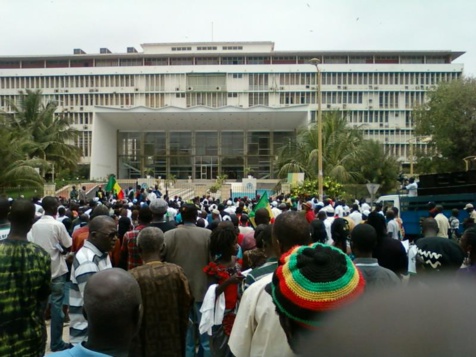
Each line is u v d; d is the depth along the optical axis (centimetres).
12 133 4653
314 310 161
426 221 651
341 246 612
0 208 500
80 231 721
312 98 7769
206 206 1734
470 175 1497
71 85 8019
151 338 398
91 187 5131
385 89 7744
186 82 7894
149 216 654
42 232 651
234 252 509
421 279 122
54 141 5422
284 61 8388
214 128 7188
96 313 196
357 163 4112
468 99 3944
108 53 8725
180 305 418
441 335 98
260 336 279
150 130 7294
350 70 7775
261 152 7244
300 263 173
